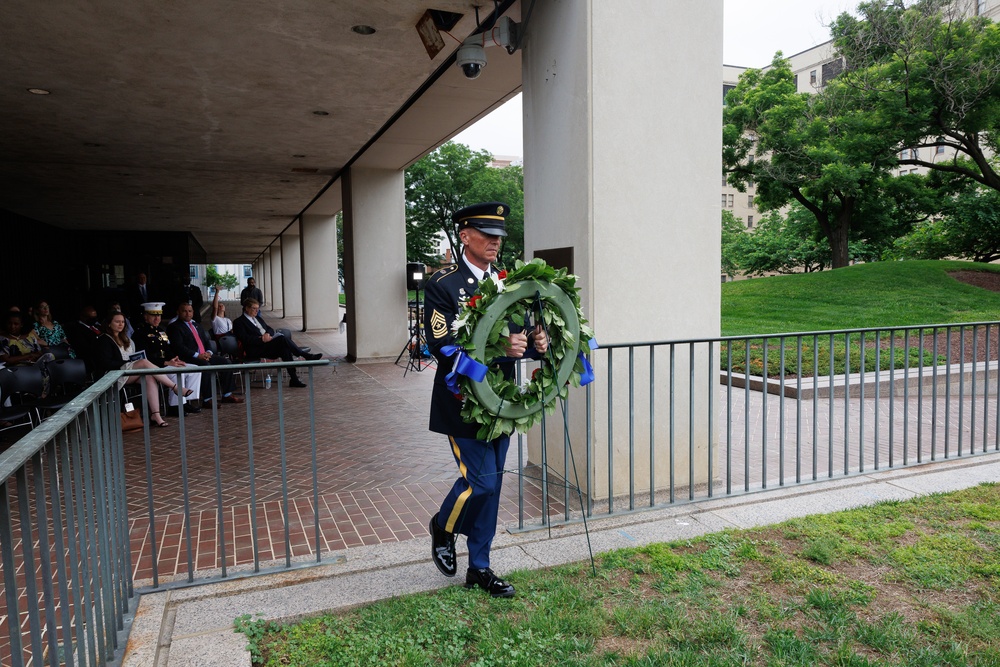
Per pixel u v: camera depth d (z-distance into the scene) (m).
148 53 6.36
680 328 4.54
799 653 2.60
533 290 2.88
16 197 15.44
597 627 2.80
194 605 3.10
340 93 7.79
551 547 3.69
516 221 30.84
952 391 8.50
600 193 4.23
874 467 5.00
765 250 32.59
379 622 2.88
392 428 7.07
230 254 42.62
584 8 4.14
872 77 17.39
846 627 2.80
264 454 6.05
